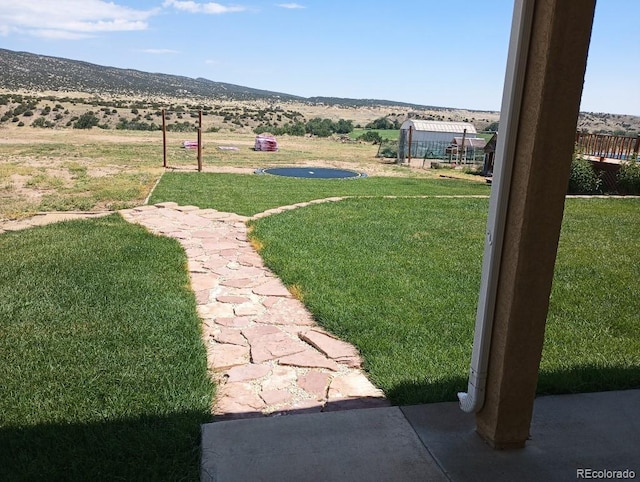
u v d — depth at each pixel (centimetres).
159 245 585
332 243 610
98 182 1280
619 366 307
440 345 332
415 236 660
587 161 1352
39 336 332
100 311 378
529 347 212
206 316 388
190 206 890
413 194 1187
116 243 587
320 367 308
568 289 457
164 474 204
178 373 288
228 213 827
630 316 395
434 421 246
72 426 233
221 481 200
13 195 1058
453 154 2536
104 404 253
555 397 272
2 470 203
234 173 1570
